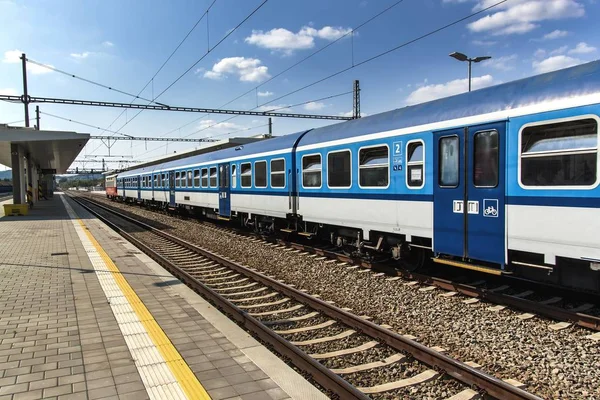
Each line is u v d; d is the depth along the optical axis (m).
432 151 7.15
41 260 9.66
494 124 6.12
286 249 11.63
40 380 3.72
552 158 5.44
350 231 9.84
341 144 9.48
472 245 6.49
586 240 5.10
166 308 5.98
